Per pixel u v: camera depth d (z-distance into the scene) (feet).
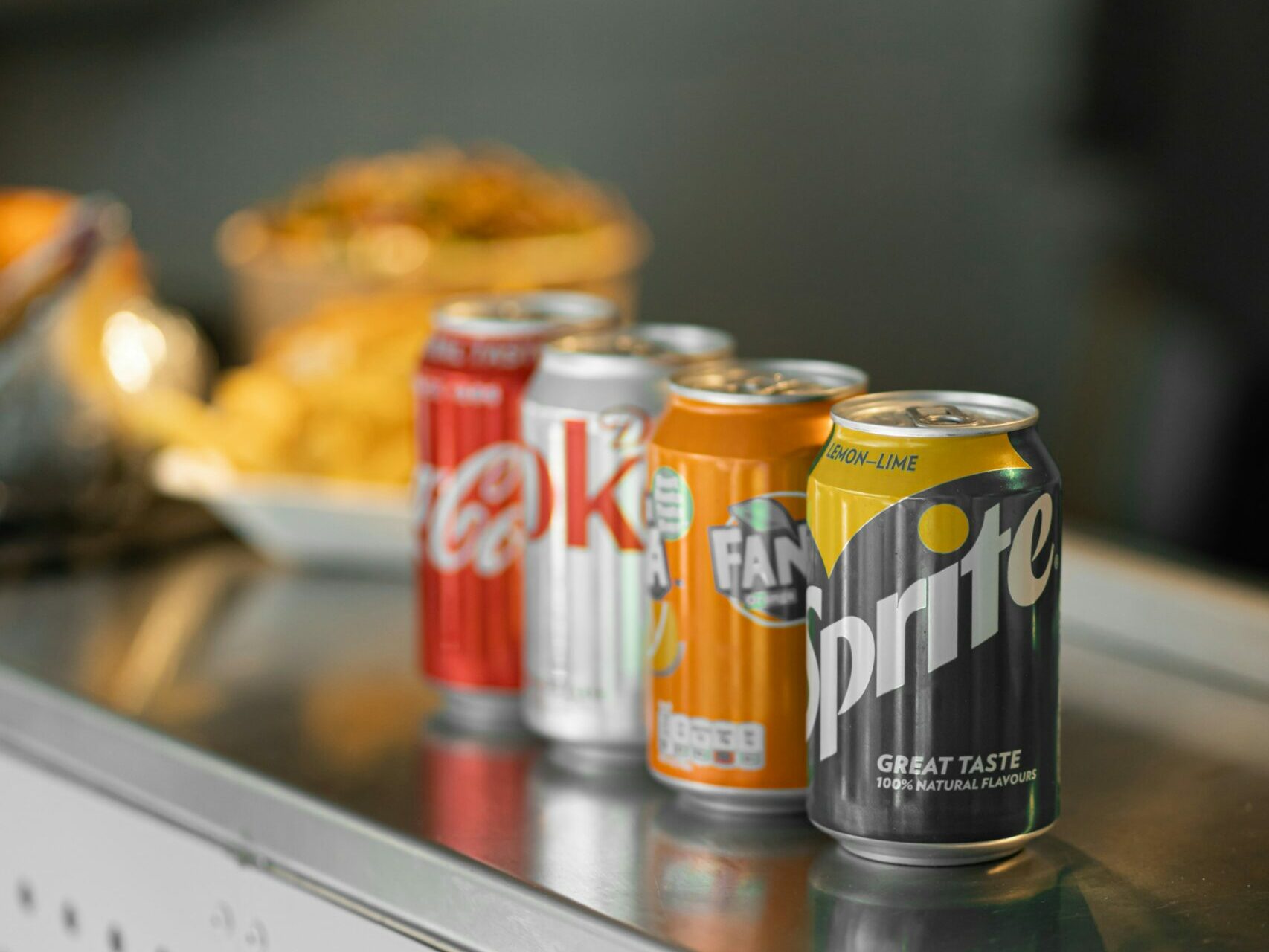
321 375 4.03
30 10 8.66
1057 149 6.47
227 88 8.37
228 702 3.35
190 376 4.27
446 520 3.21
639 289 7.59
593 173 7.80
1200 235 6.01
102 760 3.30
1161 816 2.97
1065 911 2.76
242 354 4.87
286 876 3.06
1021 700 2.77
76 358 3.94
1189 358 5.98
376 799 3.04
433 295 4.35
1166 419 6.03
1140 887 2.81
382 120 8.16
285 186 8.28
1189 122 5.98
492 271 4.38
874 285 7.13
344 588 3.86
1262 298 5.85
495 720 3.26
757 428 2.86
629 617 3.04
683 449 2.89
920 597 2.73
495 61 7.89
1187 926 2.73
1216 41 5.84
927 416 2.79
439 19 7.96
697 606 2.91
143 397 4.03
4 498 3.93
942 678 2.75
